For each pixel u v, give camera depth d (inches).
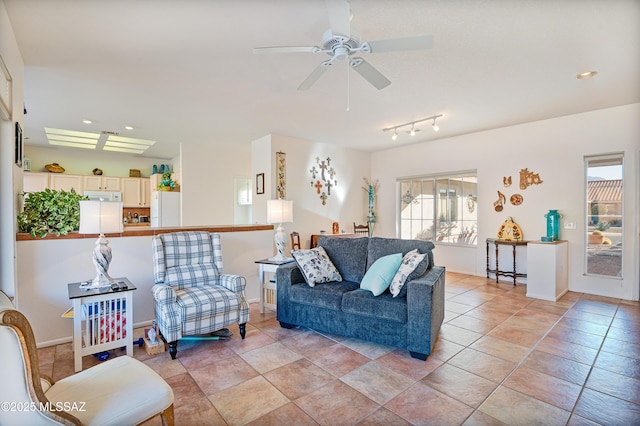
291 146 226.8
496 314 142.0
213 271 126.0
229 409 76.1
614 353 103.3
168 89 134.0
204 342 114.2
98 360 99.9
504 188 202.5
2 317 44.6
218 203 259.4
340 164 260.4
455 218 232.5
